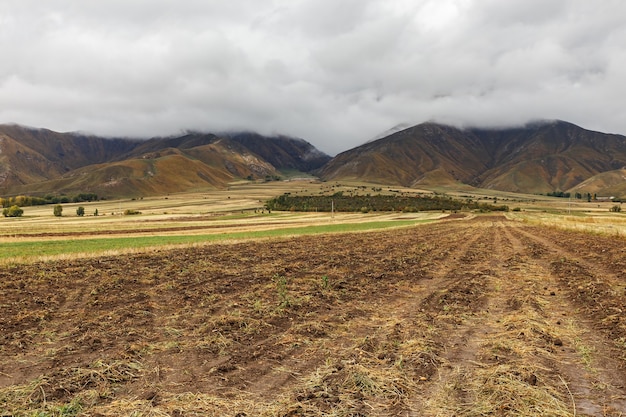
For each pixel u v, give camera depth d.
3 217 124.88
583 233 45.16
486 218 105.25
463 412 6.69
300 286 17.64
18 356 9.60
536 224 69.81
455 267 22.98
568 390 7.36
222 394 7.40
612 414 6.51
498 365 8.48
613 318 11.55
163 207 179.00
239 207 173.62
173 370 8.61
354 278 19.69
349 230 62.22
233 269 22.83
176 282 19.12
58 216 128.88
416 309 13.58
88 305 14.82
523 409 6.69
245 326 11.74
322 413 6.68
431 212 146.75
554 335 10.41
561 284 17.41
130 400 7.23
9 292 17.25
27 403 7.14
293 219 106.75
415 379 7.95
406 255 28.55
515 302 14.23
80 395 7.38
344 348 9.78
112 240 48.62
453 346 9.87
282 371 8.46
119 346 10.15
